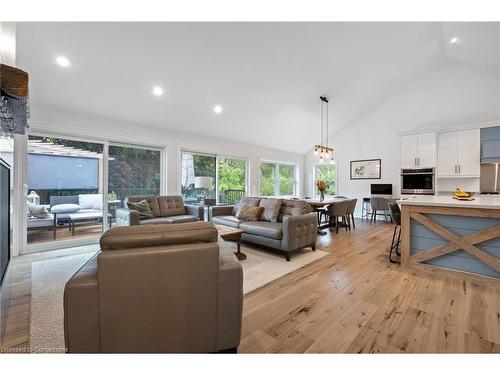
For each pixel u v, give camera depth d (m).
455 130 5.14
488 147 4.78
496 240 2.35
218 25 2.93
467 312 1.82
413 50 4.73
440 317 1.75
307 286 2.30
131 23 2.65
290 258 3.15
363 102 6.30
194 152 5.53
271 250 3.54
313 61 4.11
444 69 5.66
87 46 2.80
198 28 2.91
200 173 5.70
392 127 6.48
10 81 1.27
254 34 3.21
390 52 4.54
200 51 3.25
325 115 6.30
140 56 3.10
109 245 1.14
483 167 4.96
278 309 1.88
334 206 4.77
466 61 5.21
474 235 2.41
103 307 1.09
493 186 4.86
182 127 5.02
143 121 4.46
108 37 2.75
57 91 3.31
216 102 4.50
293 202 3.88
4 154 3.12
